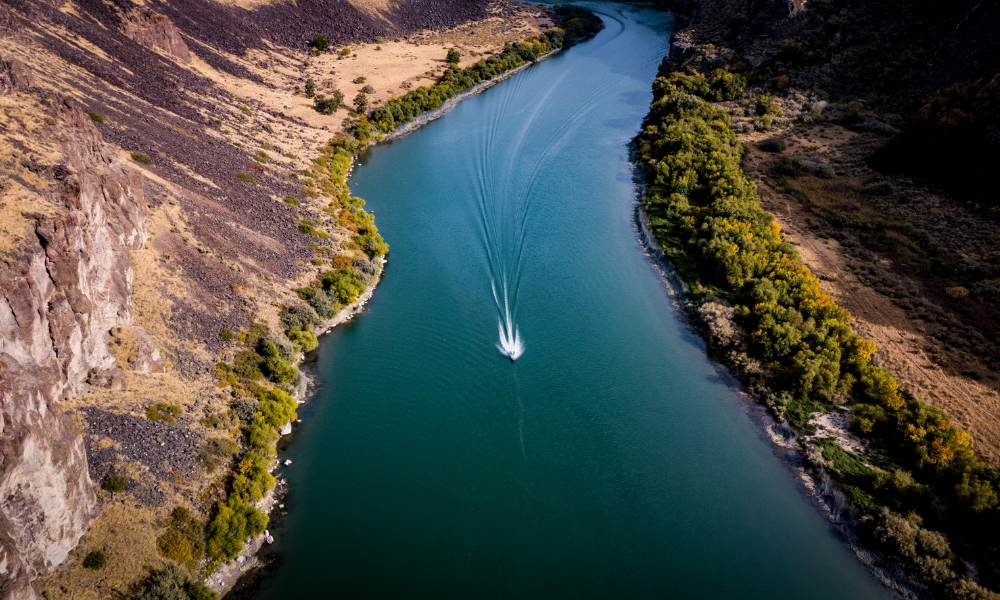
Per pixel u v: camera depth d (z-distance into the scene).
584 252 81.25
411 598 42.06
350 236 78.69
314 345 61.88
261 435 49.72
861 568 45.00
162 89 90.00
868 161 96.81
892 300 70.00
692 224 83.19
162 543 40.00
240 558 42.81
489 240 83.00
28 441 33.59
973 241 78.00
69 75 75.00
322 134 105.69
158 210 61.38
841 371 59.81
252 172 81.06
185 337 53.78
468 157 105.81
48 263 41.88
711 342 65.94
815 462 51.72
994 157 89.00
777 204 88.69
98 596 36.47
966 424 53.56
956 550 44.16
